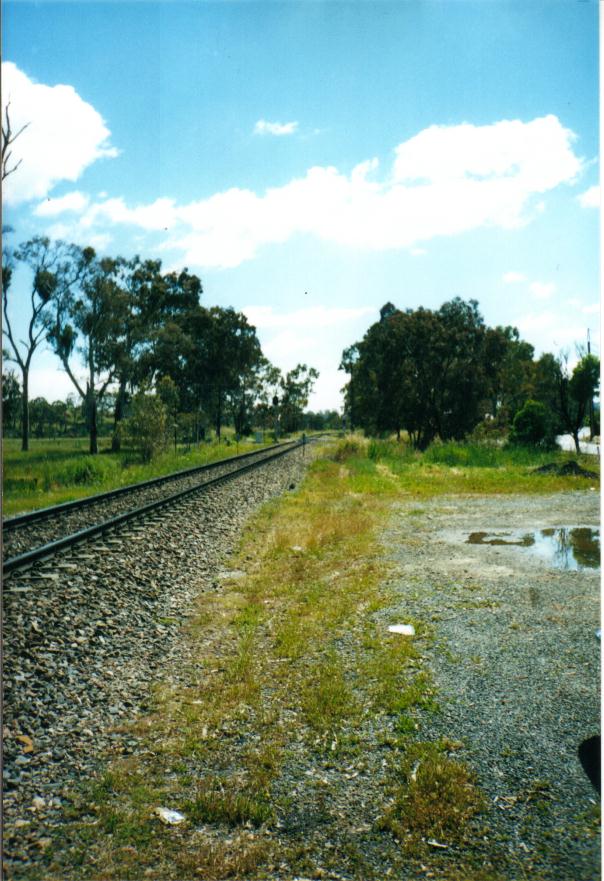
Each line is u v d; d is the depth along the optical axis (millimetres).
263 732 4508
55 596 7293
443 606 7367
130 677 5543
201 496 17078
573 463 23859
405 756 4125
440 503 17016
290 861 3246
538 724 4461
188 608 7691
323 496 18438
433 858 3234
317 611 7281
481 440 40312
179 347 60062
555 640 6113
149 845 3363
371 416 51188
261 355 76812
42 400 72812
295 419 106125
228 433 85812
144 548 10211
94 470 23672
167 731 4574
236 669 5602
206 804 3656
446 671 5434
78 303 46438
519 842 3316
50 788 3838
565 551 10586
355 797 3744
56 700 4934
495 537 12016
